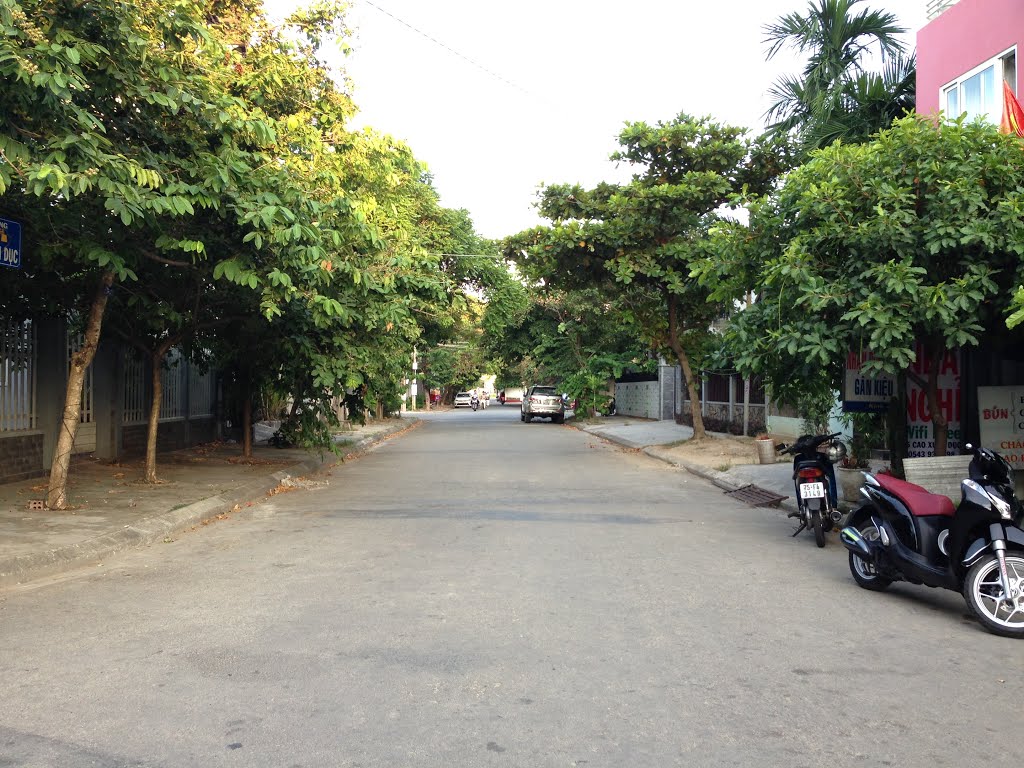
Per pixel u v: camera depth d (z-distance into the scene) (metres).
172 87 8.73
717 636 5.67
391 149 13.56
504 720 4.21
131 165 7.89
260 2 12.14
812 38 20.50
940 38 14.32
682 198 18.56
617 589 6.97
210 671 4.91
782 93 21.39
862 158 9.00
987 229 8.07
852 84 18.83
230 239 10.27
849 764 3.75
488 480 15.27
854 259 8.83
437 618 6.05
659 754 3.83
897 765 3.74
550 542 9.09
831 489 9.50
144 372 17.66
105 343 15.60
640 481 15.27
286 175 9.65
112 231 9.59
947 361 11.84
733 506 12.10
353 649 5.32
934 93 14.50
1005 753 3.87
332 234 9.73
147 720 4.20
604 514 11.17
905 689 4.70
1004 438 10.66
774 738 4.02
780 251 9.86
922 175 8.73
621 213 19.36
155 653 5.25
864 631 5.86
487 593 6.79
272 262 10.26
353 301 12.14
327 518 10.81
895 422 11.69
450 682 4.73
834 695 4.59
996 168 8.41
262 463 16.86
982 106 13.28
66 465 10.36
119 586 7.07
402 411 62.19
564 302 37.09
